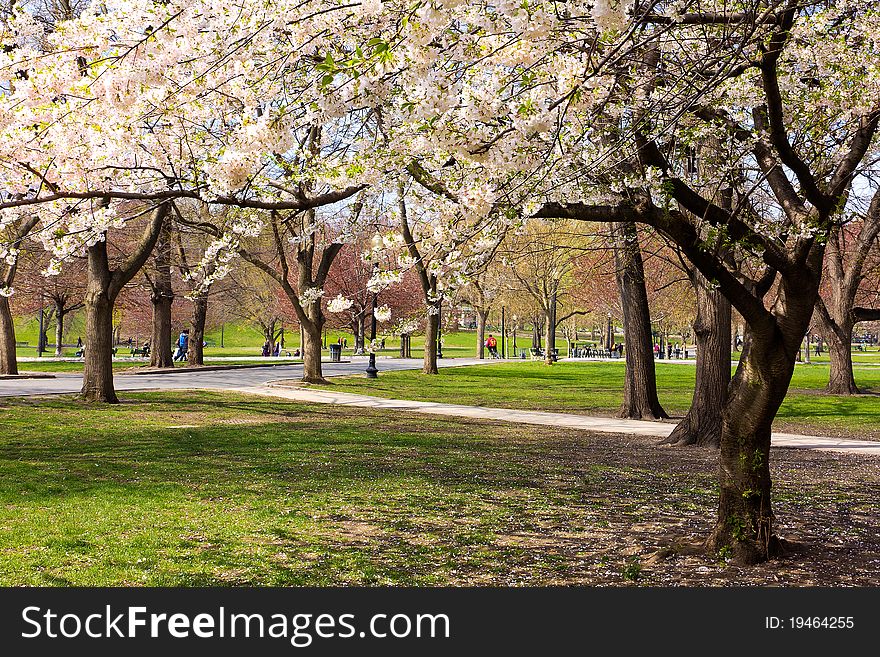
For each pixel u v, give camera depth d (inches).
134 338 2989.7
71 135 191.0
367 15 165.9
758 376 255.4
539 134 168.7
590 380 1378.0
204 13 182.2
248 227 269.7
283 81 189.8
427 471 439.8
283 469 434.9
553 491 386.6
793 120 244.8
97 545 271.1
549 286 1936.5
